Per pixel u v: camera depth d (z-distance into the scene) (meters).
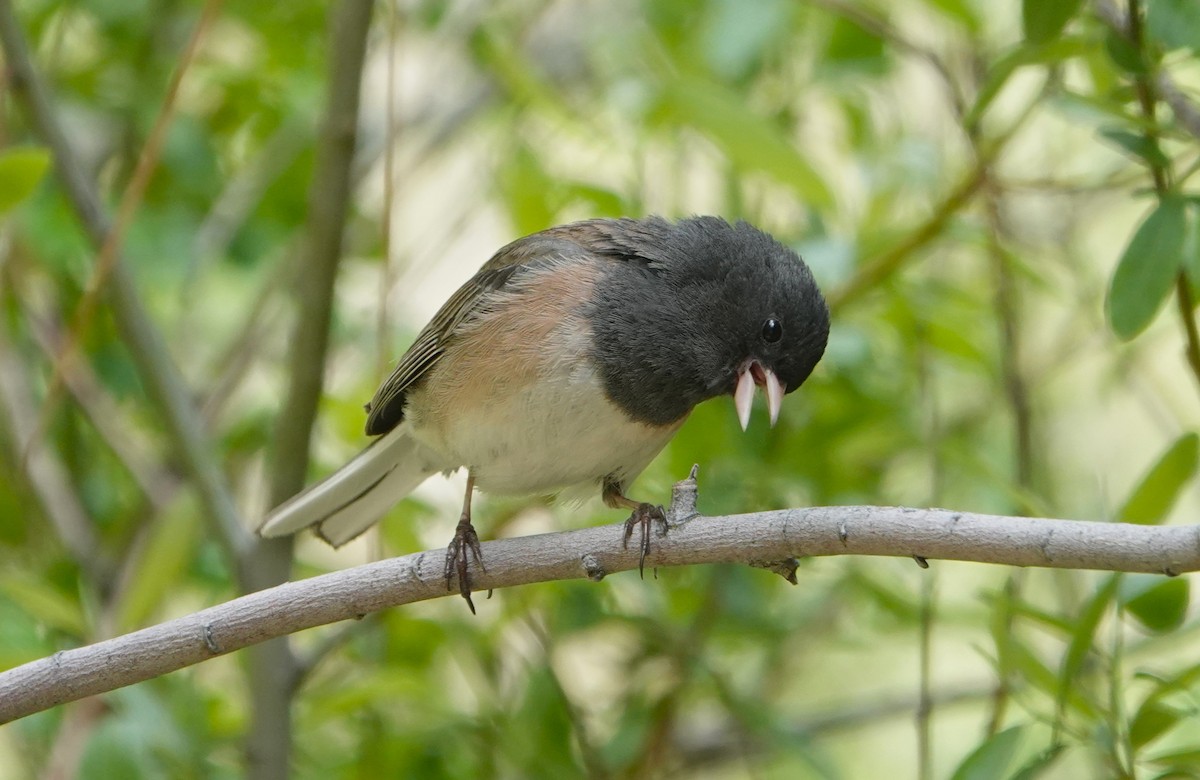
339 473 8.50
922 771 8.91
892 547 5.86
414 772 9.66
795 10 10.95
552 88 11.26
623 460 8.23
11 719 6.32
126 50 11.44
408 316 11.97
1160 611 6.98
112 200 11.29
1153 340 11.13
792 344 8.19
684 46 11.13
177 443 9.17
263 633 6.54
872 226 10.16
